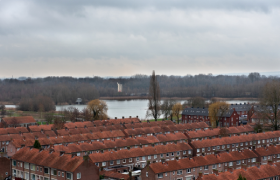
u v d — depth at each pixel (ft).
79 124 629.92
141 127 638.53
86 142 473.26
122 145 486.38
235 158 425.69
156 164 367.86
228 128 628.28
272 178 354.54
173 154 470.80
